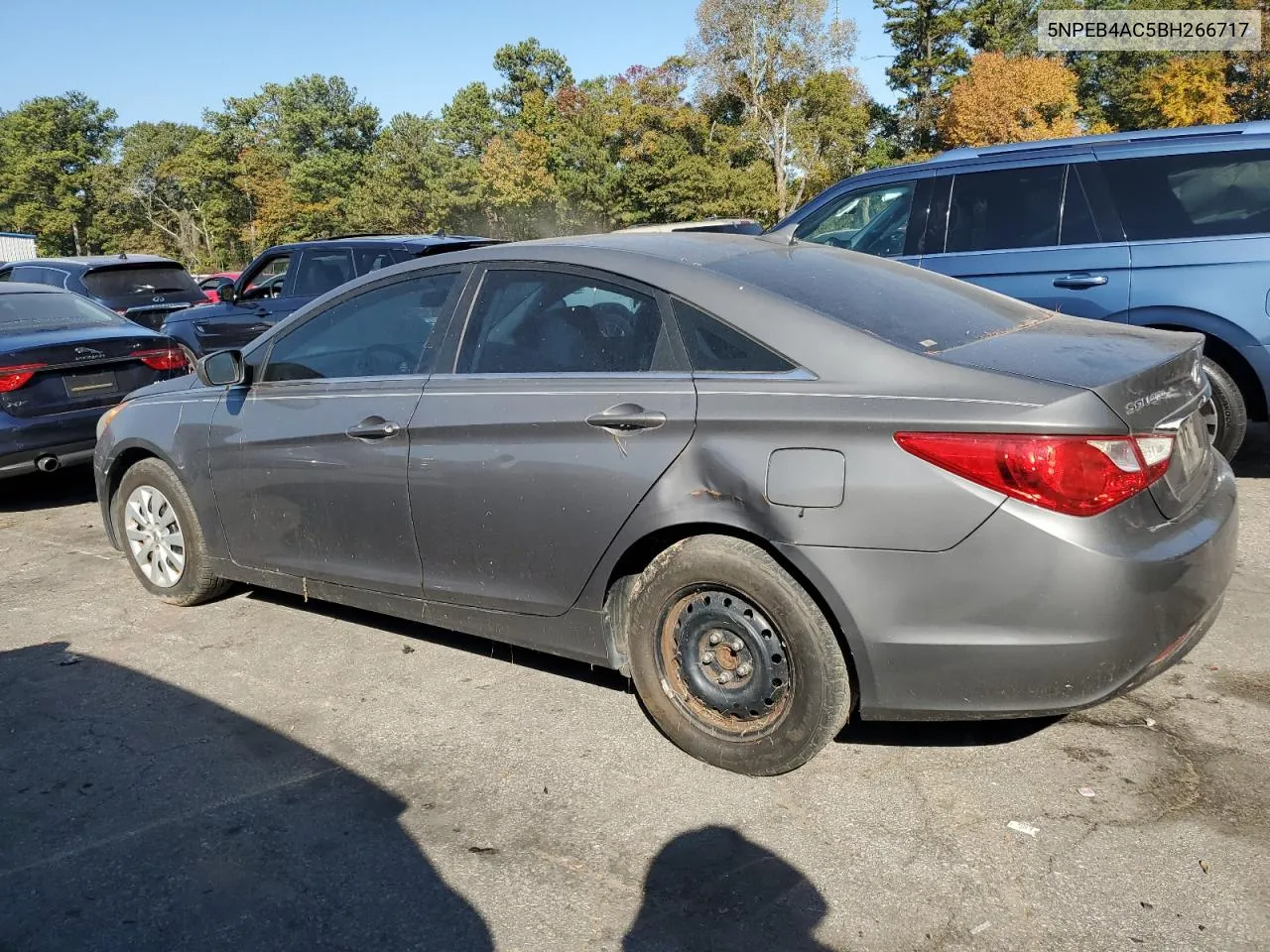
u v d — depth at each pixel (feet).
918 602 8.93
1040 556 8.54
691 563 10.03
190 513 15.16
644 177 204.13
